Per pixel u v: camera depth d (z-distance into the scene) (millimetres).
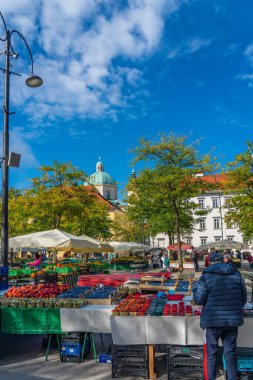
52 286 8570
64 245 15094
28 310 6938
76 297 7508
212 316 5160
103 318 6590
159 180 24328
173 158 25297
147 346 6125
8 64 11164
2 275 9664
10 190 36719
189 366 5918
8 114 10969
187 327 5902
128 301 7043
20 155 10766
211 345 5246
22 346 8180
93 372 6383
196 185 25547
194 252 34281
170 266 29922
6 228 10414
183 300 7840
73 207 25516
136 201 28719
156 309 6352
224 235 66688
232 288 5227
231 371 5164
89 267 22000
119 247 32938
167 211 29047
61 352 7031
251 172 26266
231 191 27281
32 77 11625
